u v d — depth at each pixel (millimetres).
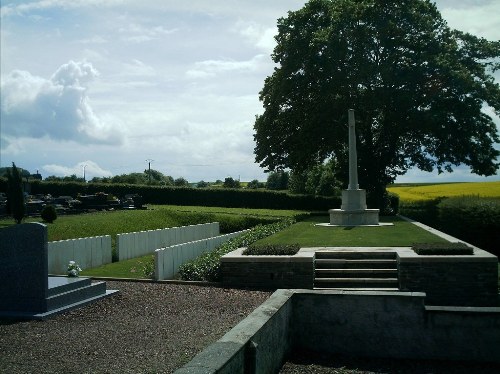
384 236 21844
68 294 11672
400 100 36625
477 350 9102
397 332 9383
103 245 21391
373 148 42094
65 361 7672
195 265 16453
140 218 34000
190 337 8945
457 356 9172
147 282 15602
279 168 44000
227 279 15586
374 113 39438
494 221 24859
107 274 18547
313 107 39438
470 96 37906
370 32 37344
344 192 29719
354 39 37594
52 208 28578
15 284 11148
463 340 9148
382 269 15828
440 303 14781
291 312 9570
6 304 11164
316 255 17016
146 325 9938
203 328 9617
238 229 38219
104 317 10797
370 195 42156
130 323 10148
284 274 15320
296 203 51844
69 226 25859
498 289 15836
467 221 26094
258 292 14062
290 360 9102
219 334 9141
